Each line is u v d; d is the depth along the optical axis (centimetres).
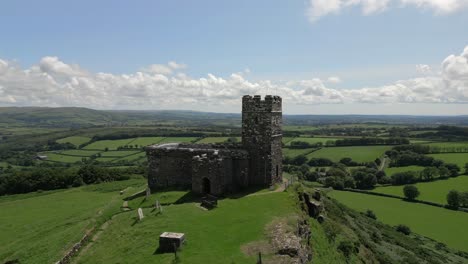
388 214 10000
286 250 3109
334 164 15062
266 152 5441
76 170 10019
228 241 3256
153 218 4072
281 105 5888
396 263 5575
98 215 4875
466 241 8144
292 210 4250
